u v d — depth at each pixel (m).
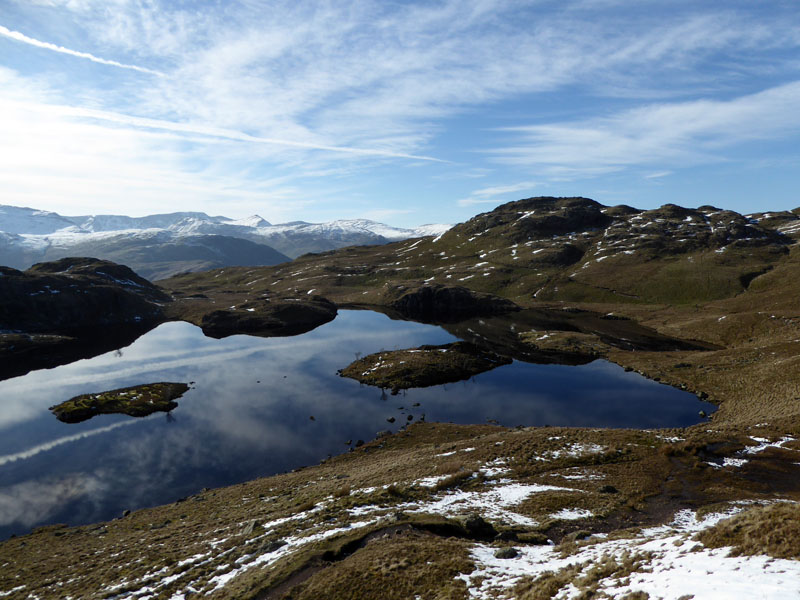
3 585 34.03
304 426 79.94
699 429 56.03
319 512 36.44
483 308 191.12
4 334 157.38
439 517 31.17
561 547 25.78
